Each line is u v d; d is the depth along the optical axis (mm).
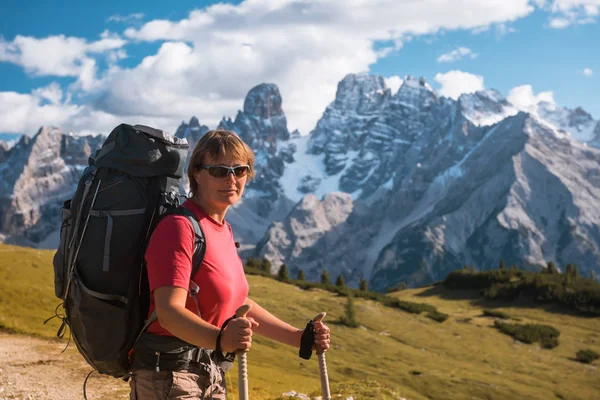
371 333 99000
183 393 4008
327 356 78688
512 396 71562
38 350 23781
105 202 4109
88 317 4074
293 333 4555
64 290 4227
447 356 91188
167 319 3799
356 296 128625
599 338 108938
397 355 85812
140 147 4141
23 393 13578
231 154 4297
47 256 62531
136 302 4109
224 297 4145
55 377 16094
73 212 4207
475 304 136500
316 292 129125
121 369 4242
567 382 82500
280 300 112625
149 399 4031
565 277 143000
